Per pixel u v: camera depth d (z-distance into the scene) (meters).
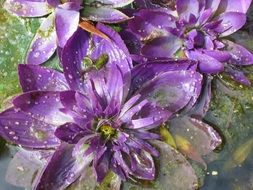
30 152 0.22
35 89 0.22
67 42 0.22
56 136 0.21
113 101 0.21
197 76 0.22
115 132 0.21
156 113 0.22
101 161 0.21
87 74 0.22
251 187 0.22
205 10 0.23
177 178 0.22
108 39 0.22
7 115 0.22
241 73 0.24
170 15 0.23
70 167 0.21
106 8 0.23
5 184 0.22
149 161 0.22
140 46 0.24
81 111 0.21
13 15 0.24
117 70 0.21
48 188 0.21
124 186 0.22
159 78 0.22
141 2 0.24
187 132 0.23
